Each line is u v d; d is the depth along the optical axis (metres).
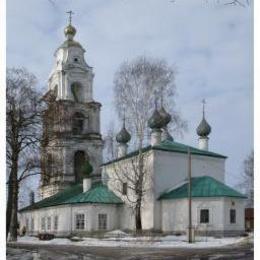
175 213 44.44
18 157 38.38
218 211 42.69
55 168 40.94
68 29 69.31
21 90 37.91
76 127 65.00
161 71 46.38
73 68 67.12
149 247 31.44
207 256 23.27
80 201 49.56
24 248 31.14
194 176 48.34
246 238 34.91
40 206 58.22
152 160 46.81
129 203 48.53
